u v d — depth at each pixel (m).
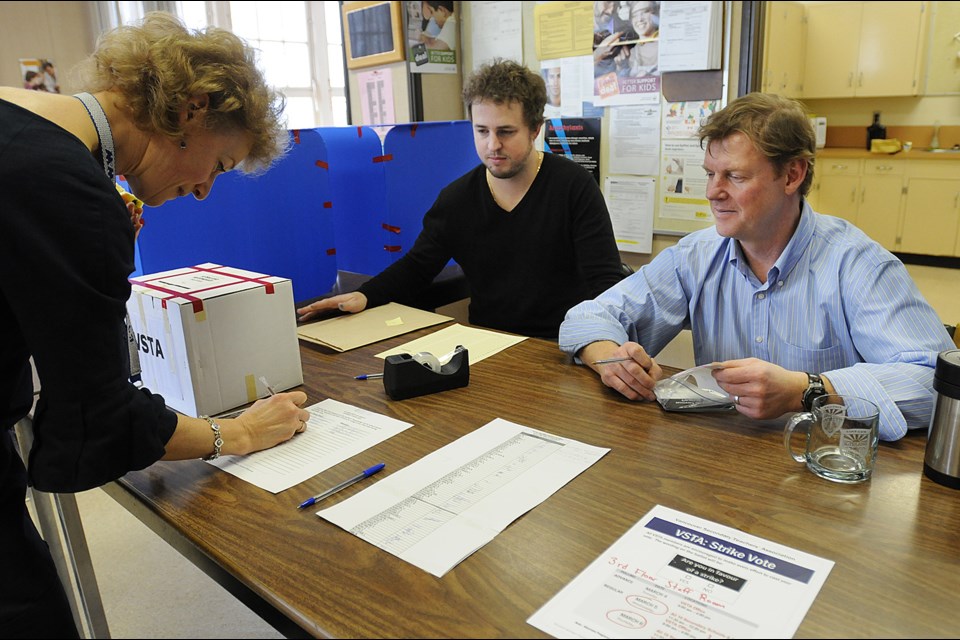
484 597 0.74
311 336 1.68
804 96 5.73
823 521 0.86
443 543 0.84
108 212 0.83
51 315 0.80
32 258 0.77
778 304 1.38
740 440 1.09
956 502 0.90
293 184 1.99
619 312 1.50
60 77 4.12
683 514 0.88
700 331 1.54
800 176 1.27
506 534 0.85
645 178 2.95
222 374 1.27
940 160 4.80
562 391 1.32
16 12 3.93
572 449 1.08
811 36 5.54
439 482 0.99
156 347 1.30
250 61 1.02
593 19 2.94
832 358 1.36
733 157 1.25
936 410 0.93
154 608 2.04
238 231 1.90
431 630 0.69
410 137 2.31
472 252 2.14
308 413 1.21
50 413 0.85
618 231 3.11
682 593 0.73
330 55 5.29
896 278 1.26
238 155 1.06
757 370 1.10
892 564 0.77
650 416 1.19
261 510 0.94
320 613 0.73
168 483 1.03
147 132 0.95
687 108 2.76
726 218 1.30
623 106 2.94
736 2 2.54
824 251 1.33
